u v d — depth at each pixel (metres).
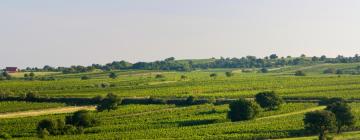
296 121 189.62
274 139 162.75
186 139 159.00
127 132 176.00
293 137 166.62
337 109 175.12
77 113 192.62
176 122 195.75
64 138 165.50
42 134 171.00
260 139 163.75
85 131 181.88
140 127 187.38
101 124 196.25
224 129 176.38
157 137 165.88
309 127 168.12
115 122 199.25
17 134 174.12
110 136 167.25
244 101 199.75
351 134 170.38
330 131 171.75
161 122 196.88
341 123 174.38
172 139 159.38
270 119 199.75
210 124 189.50
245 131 173.12
